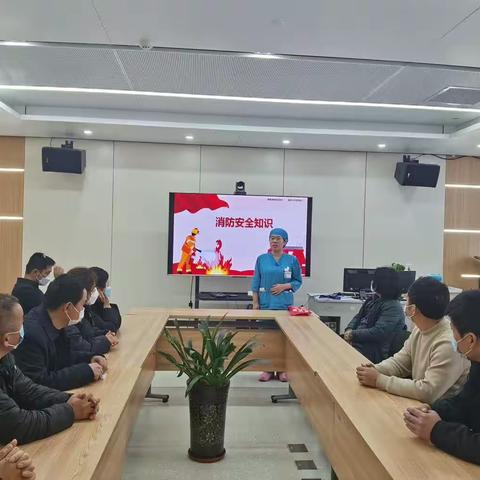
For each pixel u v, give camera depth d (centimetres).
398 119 551
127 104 516
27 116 518
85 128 557
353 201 656
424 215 665
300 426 349
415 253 664
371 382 218
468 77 371
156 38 312
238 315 398
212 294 613
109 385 217
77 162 591
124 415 203
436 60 340
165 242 638
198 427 290
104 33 305
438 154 663
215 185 640
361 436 168
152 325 352
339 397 205
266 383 451
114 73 381
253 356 400
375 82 389
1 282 618
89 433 166
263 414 372
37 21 289
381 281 312
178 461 292
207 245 613
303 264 625
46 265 419
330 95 430
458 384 194
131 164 632
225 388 292
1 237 618
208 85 408
